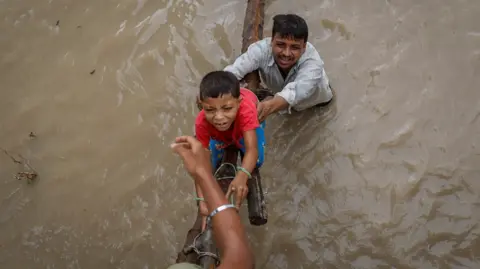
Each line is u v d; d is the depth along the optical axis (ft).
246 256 6.33
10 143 13.64
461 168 12.20
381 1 14.96
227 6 15.31
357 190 12.17
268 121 13.37
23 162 13.30
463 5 14.66
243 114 9.05
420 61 13.84
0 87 14.53
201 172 6.75
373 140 12.78
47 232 12.30
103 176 12.94
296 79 11.42
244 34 13.19
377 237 11.55
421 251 11.33
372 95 13.44
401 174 12.27
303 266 11.43
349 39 14.42
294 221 11.93
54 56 14.98
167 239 12.00
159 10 15.44
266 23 14.93
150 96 13.99
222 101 8.29
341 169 12.51
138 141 13.35
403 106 13.20
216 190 6.70
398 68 13.79
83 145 13.43
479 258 11.15
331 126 13.14
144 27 15.16
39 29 15.52
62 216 12.50
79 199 12.68
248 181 9.78
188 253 9.11
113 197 12.62
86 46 15.05
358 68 13.88
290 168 12.65
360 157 12.60
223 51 14.55
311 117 13.29
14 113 14.08
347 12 14.89
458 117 12.91
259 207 9.59
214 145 10.11
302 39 10.78
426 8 14.71
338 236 11.66
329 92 12.73
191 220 12.17
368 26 14.57
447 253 11.26
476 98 13.12
